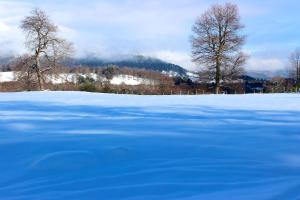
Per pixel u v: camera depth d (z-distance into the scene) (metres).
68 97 16.56
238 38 39.41
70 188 3.35
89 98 16.09
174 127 6.73
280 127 6.79
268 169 3.90
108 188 3.33
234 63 39.25
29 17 38.06
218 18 39.12
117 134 5.89
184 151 4.73
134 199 3.03
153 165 4.08
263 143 5.25
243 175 3.69
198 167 3.99
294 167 3.98
